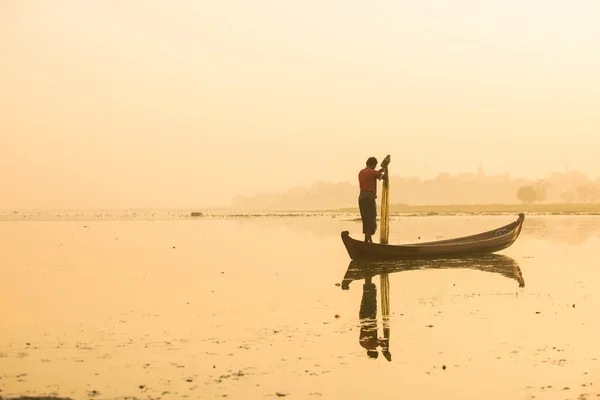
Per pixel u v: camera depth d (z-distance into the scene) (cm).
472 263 2133
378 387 741
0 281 1772
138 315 1226
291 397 706
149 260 2417
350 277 1811
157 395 714
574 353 886
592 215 9962
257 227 5797
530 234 3922
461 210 16925
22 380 775
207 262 2322
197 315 1222
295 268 2078
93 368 831
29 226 6312
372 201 2214
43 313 1249
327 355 895
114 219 9462
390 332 1043
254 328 1089
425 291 1504
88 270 2064
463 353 895
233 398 703
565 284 1597
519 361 847
